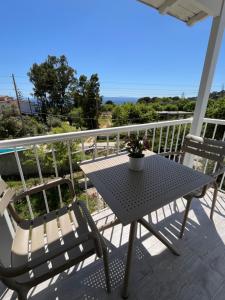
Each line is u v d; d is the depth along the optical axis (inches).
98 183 41.4
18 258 35.2
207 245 55.9
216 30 65.6
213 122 78.7
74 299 41.4
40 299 41.5
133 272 47.4
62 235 40.5
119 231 61.4
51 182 47.4
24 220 45.2
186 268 48.5
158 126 76.8
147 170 47.9
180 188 39.2
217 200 78.6
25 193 44.1
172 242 57.1
